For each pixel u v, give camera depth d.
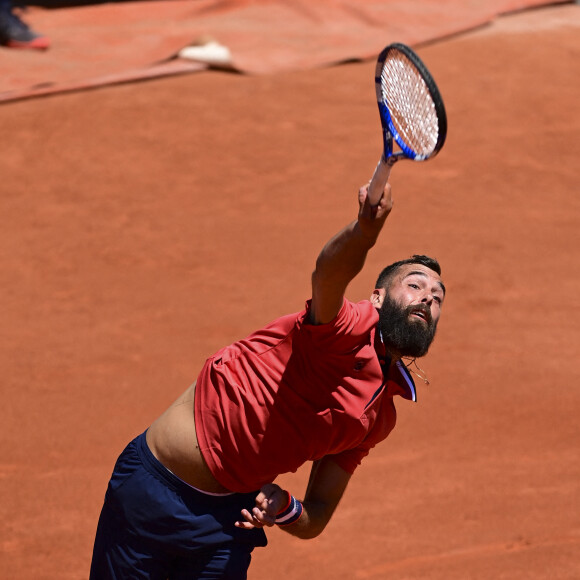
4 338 34.25
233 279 38.25
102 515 14.95
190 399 14.34
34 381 31.61
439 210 44.16
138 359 32.94
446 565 23.08
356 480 26.78
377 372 13.27
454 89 55.41
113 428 29.06
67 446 28.19
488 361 33.12
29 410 29.95
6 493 26.05
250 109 52.72
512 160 48.72
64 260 39.66
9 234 41.47
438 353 33.62
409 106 11.24
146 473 14.24
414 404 30.47
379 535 24.41
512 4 67.62
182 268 39.12
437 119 10.51
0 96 52.84
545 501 25.62
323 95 54.62
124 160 47.56
